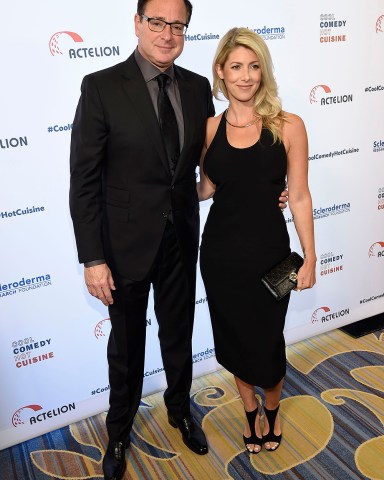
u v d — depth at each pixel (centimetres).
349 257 292
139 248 177
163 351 208
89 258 171
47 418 235
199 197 198
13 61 189
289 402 239
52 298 222
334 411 232
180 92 173
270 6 229
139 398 205
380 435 215
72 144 167
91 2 195
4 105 192
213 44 223
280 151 172
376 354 276
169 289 193
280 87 244
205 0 216
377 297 311
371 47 260
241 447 214
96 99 162
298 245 273
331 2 242
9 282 212
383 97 272
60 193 211
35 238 212
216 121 180
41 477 207
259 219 177
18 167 201
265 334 187
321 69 250
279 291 178
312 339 295
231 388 256
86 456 218
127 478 202
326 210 276
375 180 286
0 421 225
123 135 164
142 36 161
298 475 197
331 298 294
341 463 201
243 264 180
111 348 196
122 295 183
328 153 267
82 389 239
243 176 174
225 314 190
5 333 217
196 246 193
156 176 171
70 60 198
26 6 186
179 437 224
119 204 173
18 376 224
